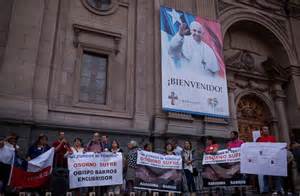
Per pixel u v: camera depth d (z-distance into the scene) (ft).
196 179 34.53
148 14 42.93
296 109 51.49
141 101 38.04
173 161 25.48
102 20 39.91
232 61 51.49
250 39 57.26
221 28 49.29
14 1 34.45
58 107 33.47
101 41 38.96
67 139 32.22
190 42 42.39
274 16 57.00
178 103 38.52
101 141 28.63
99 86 37.58
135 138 35.58
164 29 41.06
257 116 51.96
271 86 54.08
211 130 39.91
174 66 39.93
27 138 29.81
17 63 32.27
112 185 24.48
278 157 24.77
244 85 51.55
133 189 25.32
